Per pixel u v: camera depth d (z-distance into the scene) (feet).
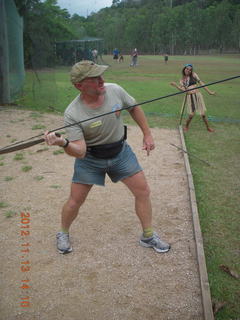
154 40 238.89
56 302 9.50
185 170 18.49
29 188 16.47
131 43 247.29
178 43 233.55
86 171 10.37
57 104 37.96
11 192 16.03
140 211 11.09
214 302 9.43
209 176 17.72
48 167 19.21
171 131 26.78
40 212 14.15
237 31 219.82
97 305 9.39
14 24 38.17
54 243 12.03
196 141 23.86
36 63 36.81
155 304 9.39
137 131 26.84
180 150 21.85
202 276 10.13
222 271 10.76
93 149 10.02
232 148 22.20
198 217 13.35
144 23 243.60
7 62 36.91
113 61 136.36
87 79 8.97
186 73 25.75
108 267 10.81
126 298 9.61
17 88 40.63
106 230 12.78
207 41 229.86
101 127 9.60
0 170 18.84
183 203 14.79
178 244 11.92
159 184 16.74
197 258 11.03
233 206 14.64
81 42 111.55
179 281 10.19
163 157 20.67
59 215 13.88
